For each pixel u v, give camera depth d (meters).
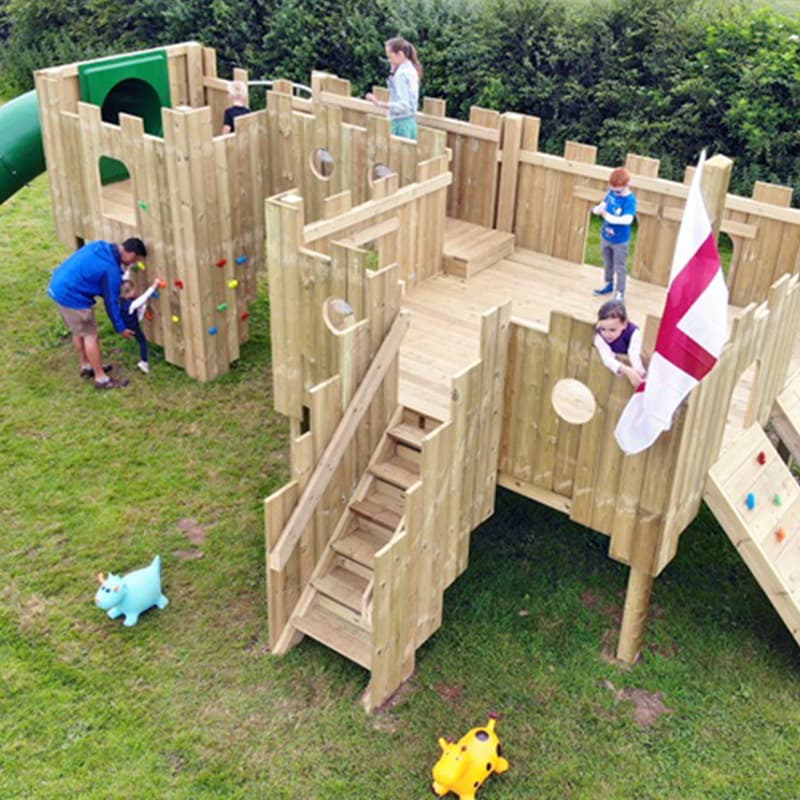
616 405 6.71
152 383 10.73
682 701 7.32
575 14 15.02
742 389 8.46
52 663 7.39
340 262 7.60
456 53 15.69
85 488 9.17
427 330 9.15
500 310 6.82
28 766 6.64
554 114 15.34
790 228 9.12
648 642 7.82
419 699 7.24
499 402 7.26
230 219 10.38
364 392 7.38
